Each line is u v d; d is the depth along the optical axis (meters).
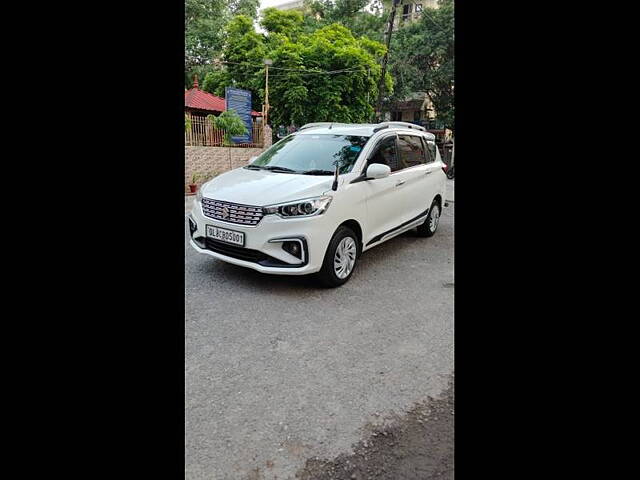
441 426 2.27
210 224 4.05
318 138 5.01
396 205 5.07
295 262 3.83
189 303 3.76
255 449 2.08
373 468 1.98
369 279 4.58
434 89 22.95
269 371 2.76
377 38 24.48
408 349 3.09
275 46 18.17
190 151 12.22
